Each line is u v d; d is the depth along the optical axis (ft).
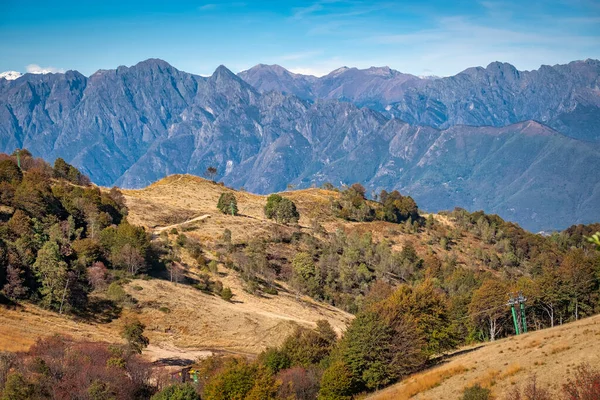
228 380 247.29
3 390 243.60
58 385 254.47
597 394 169.58
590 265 418.72
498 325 399.65
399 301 321.93
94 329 362.53
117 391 261.85
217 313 425.69
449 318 330.75
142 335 366.43
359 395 273.95
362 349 275.59
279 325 420.77
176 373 306.76
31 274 384.27
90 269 424.46
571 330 265.95
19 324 330.34
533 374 212.43
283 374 286.05
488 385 215.51
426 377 252.01
